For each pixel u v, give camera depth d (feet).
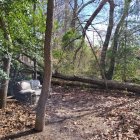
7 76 30.63
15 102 39.86
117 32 63.16
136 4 62.39
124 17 62.69
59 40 58.34
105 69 64.44
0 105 35.86
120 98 45.96
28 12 31.22
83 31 60.59
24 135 27.14
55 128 29.53
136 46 63.00
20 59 44.52
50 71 26.81
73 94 48.80
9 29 31.22
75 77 55.62
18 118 32.07
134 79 60.80
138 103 42.16
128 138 26.71
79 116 34.58
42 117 28.02
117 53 63.10
